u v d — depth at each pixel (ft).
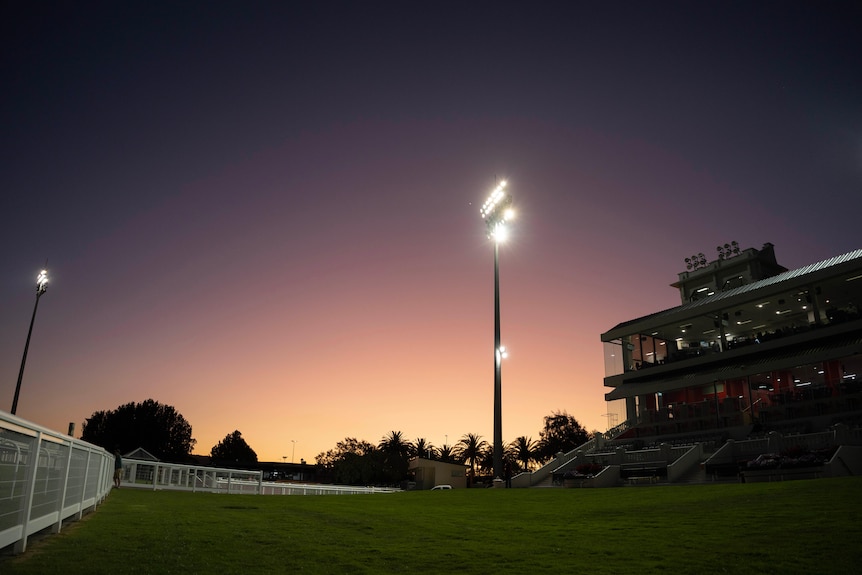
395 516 56.34
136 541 32.22
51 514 30.58
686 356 189.57
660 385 182.60
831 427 122.83
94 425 296.10
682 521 47.80
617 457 143.13
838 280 153.89
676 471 121.70
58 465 31.76
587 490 96.53
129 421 294.87
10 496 23.91
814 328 157.17
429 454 372.17
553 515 57.93
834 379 154.61
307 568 28.76
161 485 93.40
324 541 37.65
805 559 30.99
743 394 173.88
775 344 163.94
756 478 98.27
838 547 33.42
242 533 38.86
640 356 205.98
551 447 326.85
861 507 47.24
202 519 45.65
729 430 151.53
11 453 23.75
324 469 325.42
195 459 345.92
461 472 251.19
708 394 183.83
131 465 92.02
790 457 98.84
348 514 57.26
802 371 163.43
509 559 32.65
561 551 35.17
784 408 147.54
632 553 34.27
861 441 105.60
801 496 57.82
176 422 312.09
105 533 34.14
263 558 30.55
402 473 287.48
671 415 175.32
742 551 33.63
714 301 180.55
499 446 137.39
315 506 66.39
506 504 73.26
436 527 47.47
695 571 29.19
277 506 64.44
